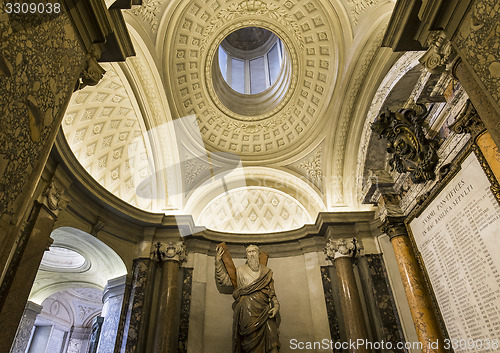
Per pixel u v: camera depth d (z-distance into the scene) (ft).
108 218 23.11
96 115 22.39
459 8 9.12
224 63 33.71
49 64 7.67
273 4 22.66
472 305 15.42
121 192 25.02
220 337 23.71
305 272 26.48
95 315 47.37
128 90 22.76
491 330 14.24
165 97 24.18
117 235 23.48
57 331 43.60
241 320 20.54
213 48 25.03
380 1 17.74
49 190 17.16
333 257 24.73
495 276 13.98
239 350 20.02
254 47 35.65
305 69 25.88
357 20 20.33
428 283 19.06
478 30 8.58
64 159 18.04
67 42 8.49
